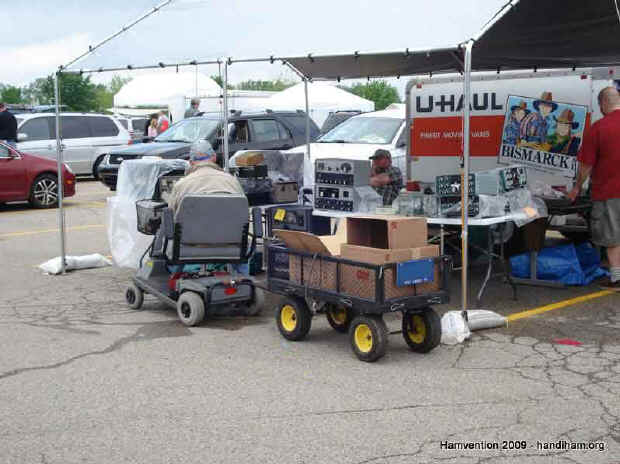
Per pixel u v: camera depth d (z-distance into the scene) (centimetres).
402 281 537
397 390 491
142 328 653
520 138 901
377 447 404
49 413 457
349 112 1903
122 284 839
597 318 673
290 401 473
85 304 747
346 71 962
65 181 1568
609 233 757
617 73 891
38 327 658
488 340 606
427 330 561
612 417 444
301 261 591
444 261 562
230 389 496
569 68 965
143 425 437
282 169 945
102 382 512
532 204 732
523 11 651
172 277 682
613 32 771
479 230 743
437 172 966
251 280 678
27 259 995
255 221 681
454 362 550
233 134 1491
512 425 432
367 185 752
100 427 435
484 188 682
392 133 1216
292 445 407
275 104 1883
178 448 405
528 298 752
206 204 641
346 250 559
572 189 793
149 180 787
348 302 551
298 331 600
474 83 920
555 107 877
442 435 420
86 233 1214
